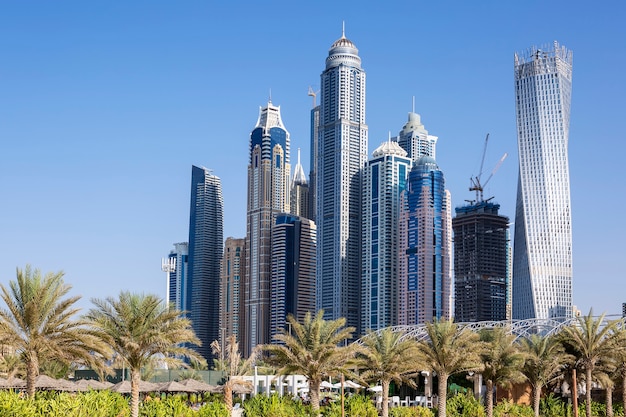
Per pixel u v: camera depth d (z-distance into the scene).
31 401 48.09
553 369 78.00
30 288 49.34
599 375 78.88
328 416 65.25
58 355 49.72
